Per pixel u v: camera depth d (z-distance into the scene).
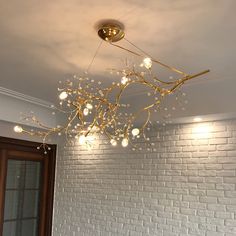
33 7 1.76
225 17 1.81
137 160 3.75
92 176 4.11
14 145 4.11
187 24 1.90
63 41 2.18
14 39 2.16
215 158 3.21
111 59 2.46
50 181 4.45
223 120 3.22
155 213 3.49
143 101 3.45
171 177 3.46
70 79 2.96
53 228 4.34
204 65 2.57
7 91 3.46
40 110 4.08
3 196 3.94
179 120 3.32
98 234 3.89
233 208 3.02
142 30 1.98
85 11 1.79
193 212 3.24
